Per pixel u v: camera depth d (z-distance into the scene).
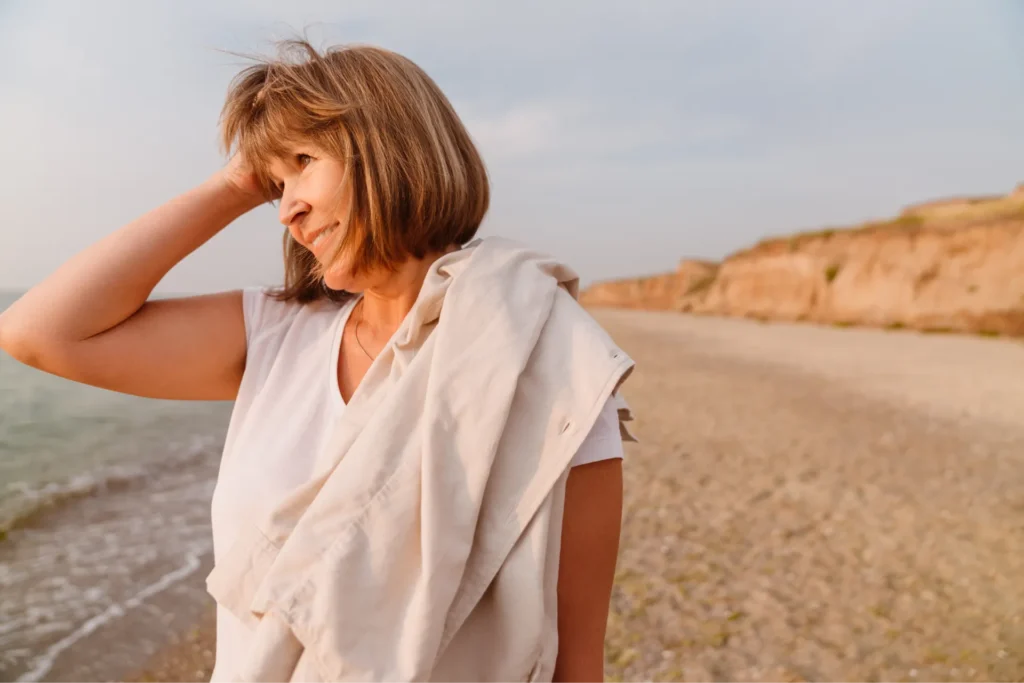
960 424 9.83
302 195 1.02
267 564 0.91
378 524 0.86
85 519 6.17
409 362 0.98
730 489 6.61
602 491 0.94
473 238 1.18
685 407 11.64
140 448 10.44
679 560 4.90
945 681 3.43
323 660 0.81
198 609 4.31
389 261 1.05
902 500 6.28
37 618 4.17
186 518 6.16
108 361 1.10
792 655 3.67
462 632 0.91
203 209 1.15
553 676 0.94
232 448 1.11
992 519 5.76
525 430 0.92
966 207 40.19
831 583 4.55
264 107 1.04
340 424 0.98
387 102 1.00
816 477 7.05
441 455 0.88
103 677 3.59
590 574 0.94
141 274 1.11
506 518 0.89
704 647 3.75
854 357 20.66
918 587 4.48
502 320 0.94
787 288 46.47
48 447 10.70
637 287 91.31
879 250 36.31
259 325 1.22
